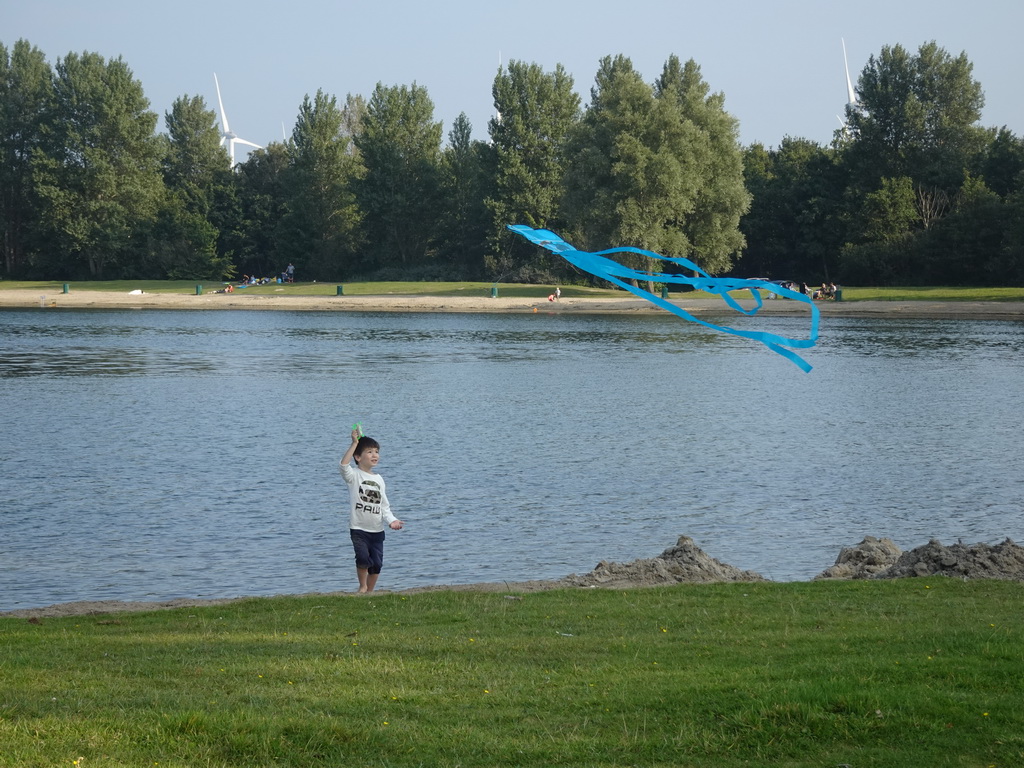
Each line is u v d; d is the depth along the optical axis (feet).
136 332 238.89
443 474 79.77
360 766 21.30
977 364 169.07
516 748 22.12
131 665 29.25
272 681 27.35
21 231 423.64
